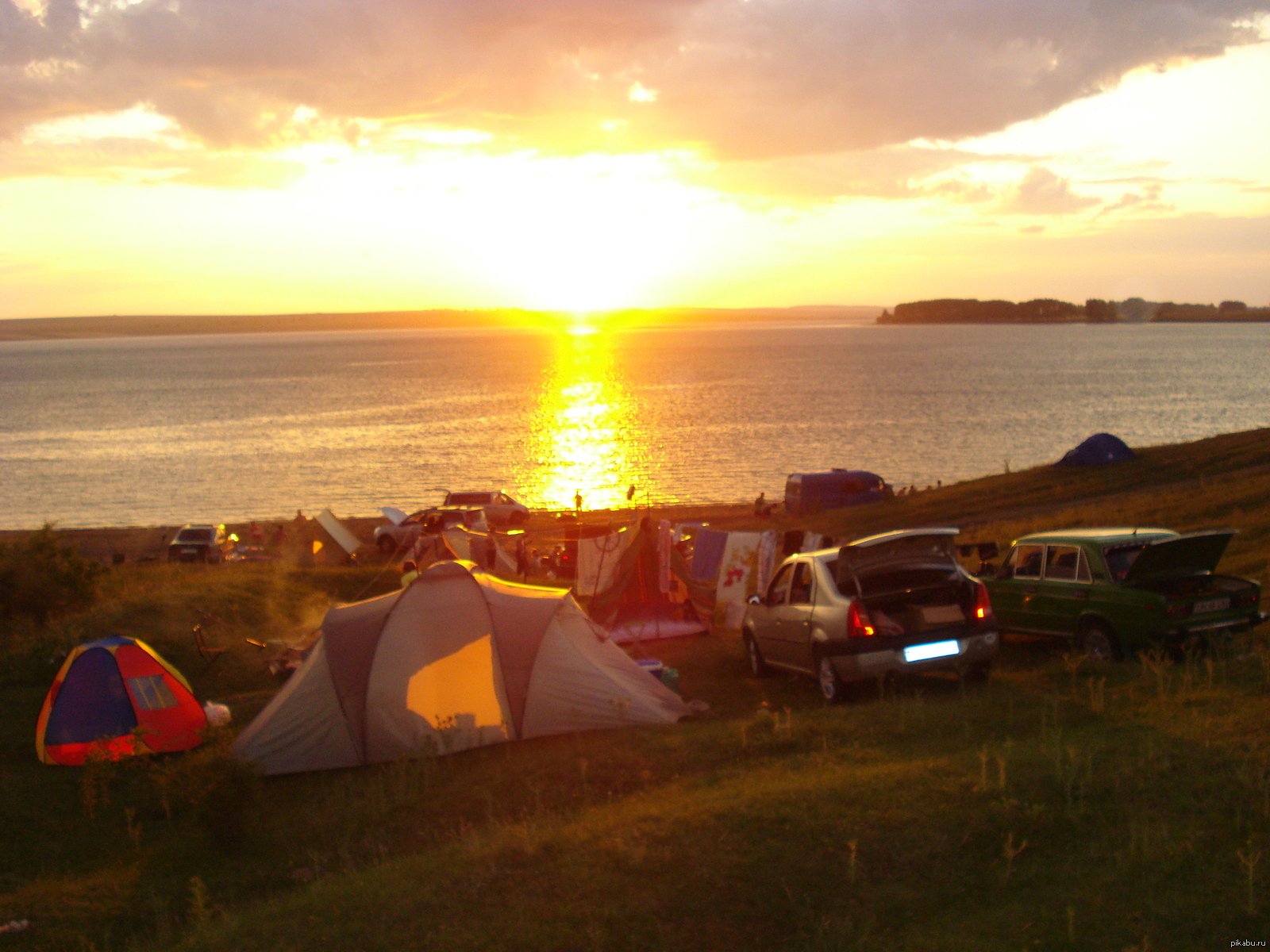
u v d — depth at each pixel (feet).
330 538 104.58
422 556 81.25
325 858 22.56
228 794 23.84
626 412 316.81
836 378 456.86
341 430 284.00
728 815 19.08
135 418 337.52
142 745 29.91
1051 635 35.78
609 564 53.16
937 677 33.76
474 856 19.12
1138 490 97.19
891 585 32.42
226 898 20.84
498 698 32.65
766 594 38.81
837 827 17.99
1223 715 22.94
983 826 17.65
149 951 18.04
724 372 530.27
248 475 205.57
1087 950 13.71
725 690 37.81
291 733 31.42
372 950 15.64
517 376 533.14
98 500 182.39
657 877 16.94
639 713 32.42
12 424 331.16
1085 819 17.67
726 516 130.82
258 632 51.34
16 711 37.04
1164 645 31.19
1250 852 15.67
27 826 26.09
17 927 19.74
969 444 217.97
